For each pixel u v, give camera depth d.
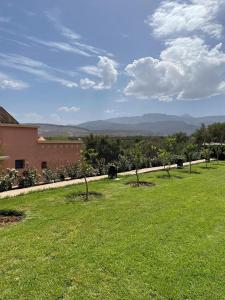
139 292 4.23
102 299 4.06
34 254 5.36
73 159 17.00
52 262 5.06
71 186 12.21
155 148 19.78
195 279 4.61
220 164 21.72
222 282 4.55
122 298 4.09
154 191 11.19
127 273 4.74
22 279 4.51
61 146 16.31
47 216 7.77
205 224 7.21
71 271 4.77
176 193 10.85
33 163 14.73
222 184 13.05
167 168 18.00
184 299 4.12
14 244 5.82
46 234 6.39
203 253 5.53
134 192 10.98
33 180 12.88
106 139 33.03
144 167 19.33
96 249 5.61
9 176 12.17
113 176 14.42
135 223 7.21
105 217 7.68
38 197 10.04
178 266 4.99
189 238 6.26
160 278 4.61
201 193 10.94
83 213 8.05
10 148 13.52
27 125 14.38
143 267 4.93
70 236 6.27
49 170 14.30
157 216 7.82
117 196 10.27
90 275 4.65
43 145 15.32
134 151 17.75
